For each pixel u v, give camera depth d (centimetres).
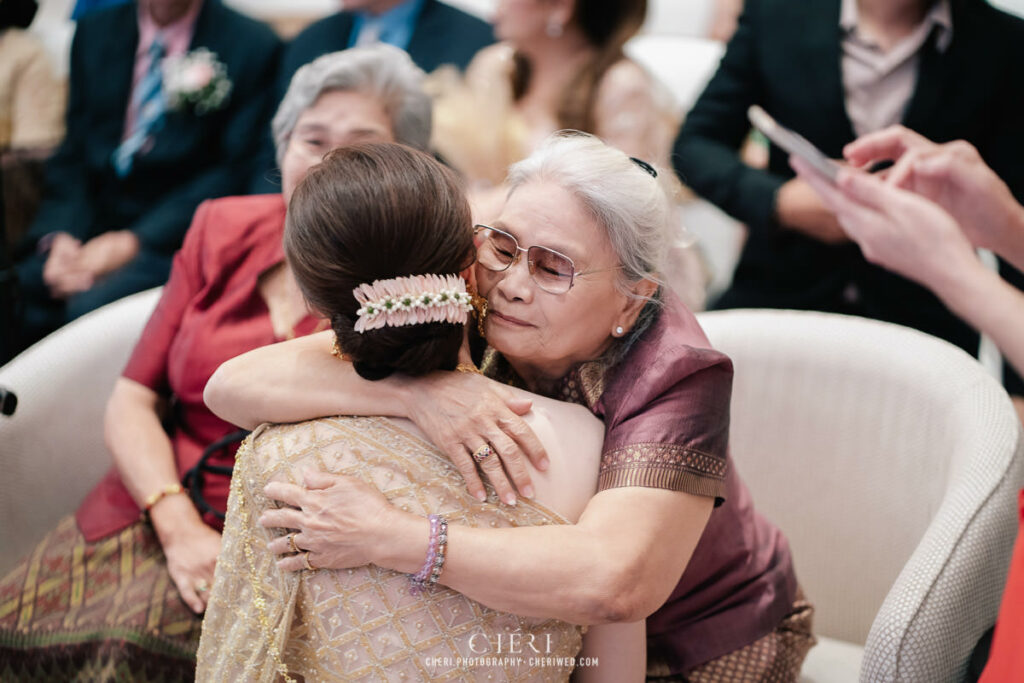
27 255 295
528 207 113
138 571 156
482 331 119
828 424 167
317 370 115
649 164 124
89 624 148
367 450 108
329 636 105
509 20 259
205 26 290
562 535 103
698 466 112
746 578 138
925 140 212
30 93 296
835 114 231
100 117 296
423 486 106
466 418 106
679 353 115
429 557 99
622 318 120
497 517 105
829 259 234
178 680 146
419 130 178
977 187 206
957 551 128
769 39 236
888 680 123
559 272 112
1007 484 135
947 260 202
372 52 174
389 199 100
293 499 104
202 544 154
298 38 289
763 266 242
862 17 224
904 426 160
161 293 185
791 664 140
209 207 179
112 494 169
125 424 168
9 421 170
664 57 266
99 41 293
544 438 111
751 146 251
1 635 150
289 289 169
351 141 171
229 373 118
